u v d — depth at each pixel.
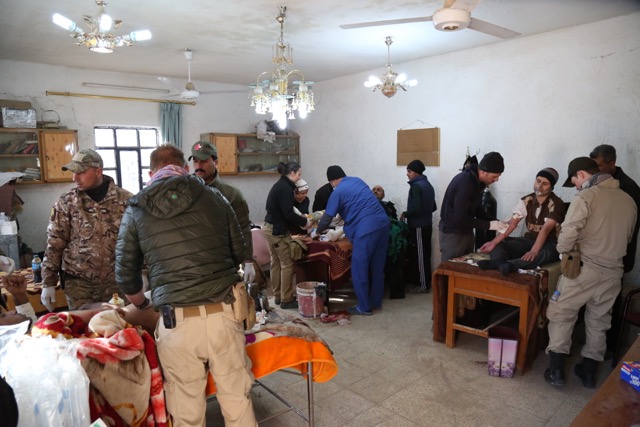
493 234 4.55
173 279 1.71
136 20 3.55
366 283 4.11
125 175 5.94
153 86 5.98
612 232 2.62
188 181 1.80
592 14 3.60
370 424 2.43
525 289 2.88
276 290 4.57
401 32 4.03
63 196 2.48
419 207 4.70
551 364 2.83
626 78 3.69
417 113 5.34
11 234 4.39
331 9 3.37
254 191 6.97
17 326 1.67
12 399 1.22
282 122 3.79
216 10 3.33
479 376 2.95
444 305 3.48
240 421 1.84
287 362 2.14
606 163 3.14
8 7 3.20
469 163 4.09
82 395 1.47
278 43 4.29
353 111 6.16
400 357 3.25
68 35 3.95
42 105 5.16
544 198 3.46
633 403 1.40
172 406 1.77
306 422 2.45
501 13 3.57
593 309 2.74
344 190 4.04
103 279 2.53
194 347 1.74
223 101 6.65
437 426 2.40
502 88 4.51
